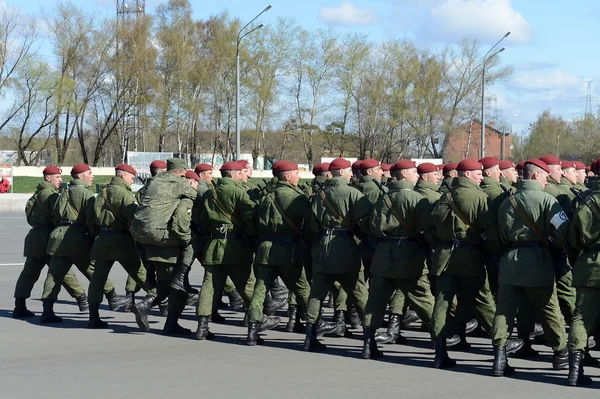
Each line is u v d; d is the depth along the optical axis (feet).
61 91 170.71
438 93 189.06
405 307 31.65
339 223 27.07
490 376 23.63
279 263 28.22
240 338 30.19
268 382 22.74
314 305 27.58
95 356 26.61
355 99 189.57
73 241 33.22
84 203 33.24
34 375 23.68
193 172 37.32
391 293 26.50
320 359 26.17
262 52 174.40
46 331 31.45
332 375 23.70
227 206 29.14
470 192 24.68
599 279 21.85
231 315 36.40
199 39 177.27
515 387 22.15
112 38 173.27
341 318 31.04
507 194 24.20
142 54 168.76
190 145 191.93
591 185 22.90
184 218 29.45
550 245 23.80
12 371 24.26
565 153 266.16
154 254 30.14
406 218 25.66
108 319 34.65
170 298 30.78
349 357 26.55
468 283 25.38
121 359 26.09
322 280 27.53
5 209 123.24
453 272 24.85
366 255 29.22
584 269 22.12
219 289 30.22
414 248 25.93
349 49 184.55
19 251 61.46
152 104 172.45
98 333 31.09
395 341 29.45
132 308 30.99
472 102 191.11
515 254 23.36
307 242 29.35
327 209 27.17
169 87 174.09
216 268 29.76
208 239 29.94
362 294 28.27
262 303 28.84
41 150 187.42
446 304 24.93
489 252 25.26
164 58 172.96
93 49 172.55
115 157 217.36
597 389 21.91
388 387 22.13
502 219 23.66
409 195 25.79
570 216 24.57
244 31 174.29
